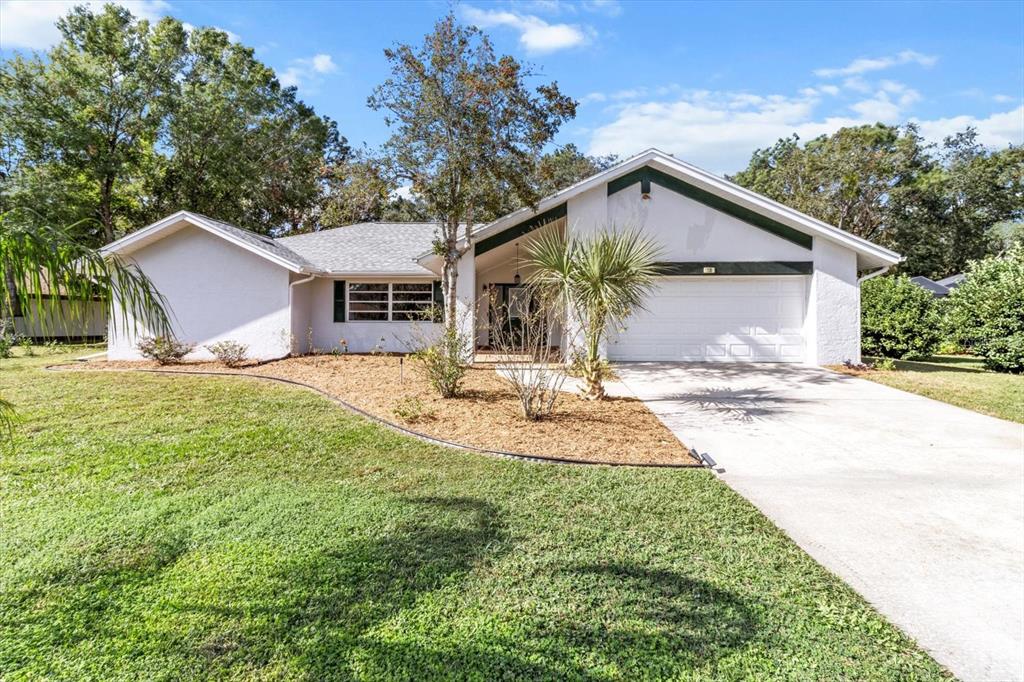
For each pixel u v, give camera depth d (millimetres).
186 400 9523
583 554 3916
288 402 9414
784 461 6312
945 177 35375
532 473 5773
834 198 34812
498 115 12391
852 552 4023
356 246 19375
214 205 30828
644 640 2932
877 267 15055
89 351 17984
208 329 15695
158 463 6035
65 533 4223
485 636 2953
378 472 5797
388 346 17594
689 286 14664
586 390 9633
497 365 13500
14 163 24781
